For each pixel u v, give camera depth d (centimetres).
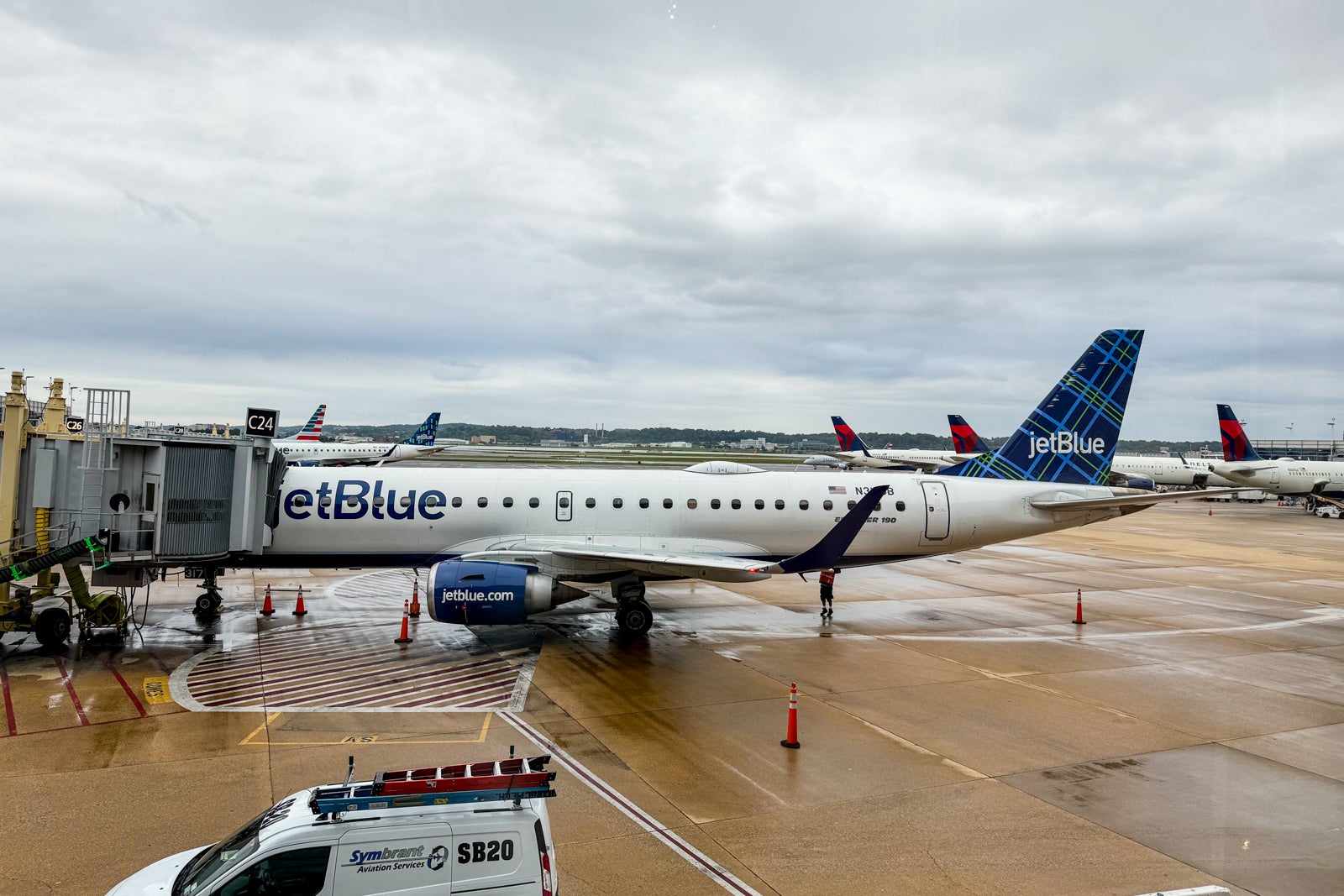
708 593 3189
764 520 2580
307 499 2405
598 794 1277
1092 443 2878
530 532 2473
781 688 1894
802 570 2038
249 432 2283
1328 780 1381
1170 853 1120
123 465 2086
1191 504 9188
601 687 1864
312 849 757
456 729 1564
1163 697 1858
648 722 1627
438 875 768
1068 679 2002
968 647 2338
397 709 1686
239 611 2638
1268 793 1328
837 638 2419
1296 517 7294
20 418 2047
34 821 1151
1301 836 1177
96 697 1728
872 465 10000
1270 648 2356
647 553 2261
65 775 1314
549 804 1238
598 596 3002
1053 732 1611
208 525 2170
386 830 770
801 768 1407
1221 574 3872
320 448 8744
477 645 2244
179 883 824
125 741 1470
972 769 1413
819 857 1091
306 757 1402
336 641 2262
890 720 1675
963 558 4431
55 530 2072
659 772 1374
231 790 1261
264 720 1603
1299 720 1705
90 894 967
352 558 2448
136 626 2289
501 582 2125
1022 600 3109
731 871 1051
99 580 2141
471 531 2462
